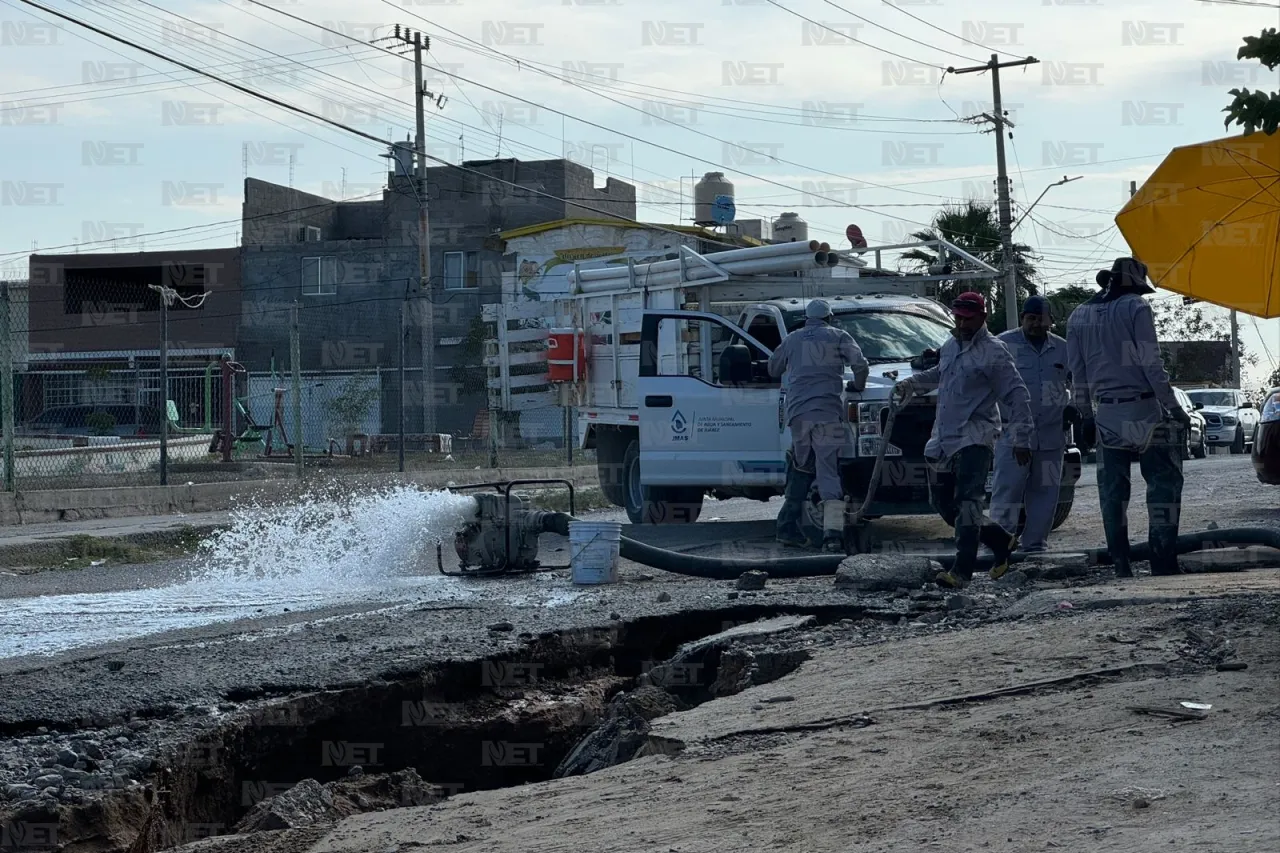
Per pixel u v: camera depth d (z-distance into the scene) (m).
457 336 54.34
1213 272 8.75
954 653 7.05
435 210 55.38
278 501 21.72
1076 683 6.13
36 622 10.45
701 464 15.24
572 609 9.73
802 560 11.41
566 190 55.38
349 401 38.00
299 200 61.97
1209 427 39.00
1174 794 4.26
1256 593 8.14
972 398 9.95
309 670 7.61
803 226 35.25
